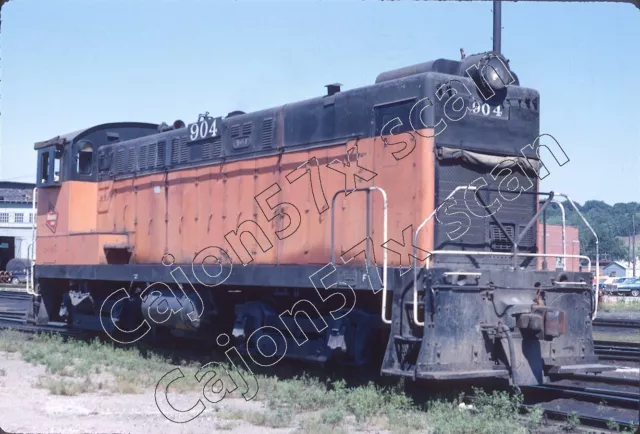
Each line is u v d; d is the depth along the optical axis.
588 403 9.02
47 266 15.73
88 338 15.13
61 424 7.74
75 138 15.09
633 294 48.31
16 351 13.77
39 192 16.36
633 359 12.62
